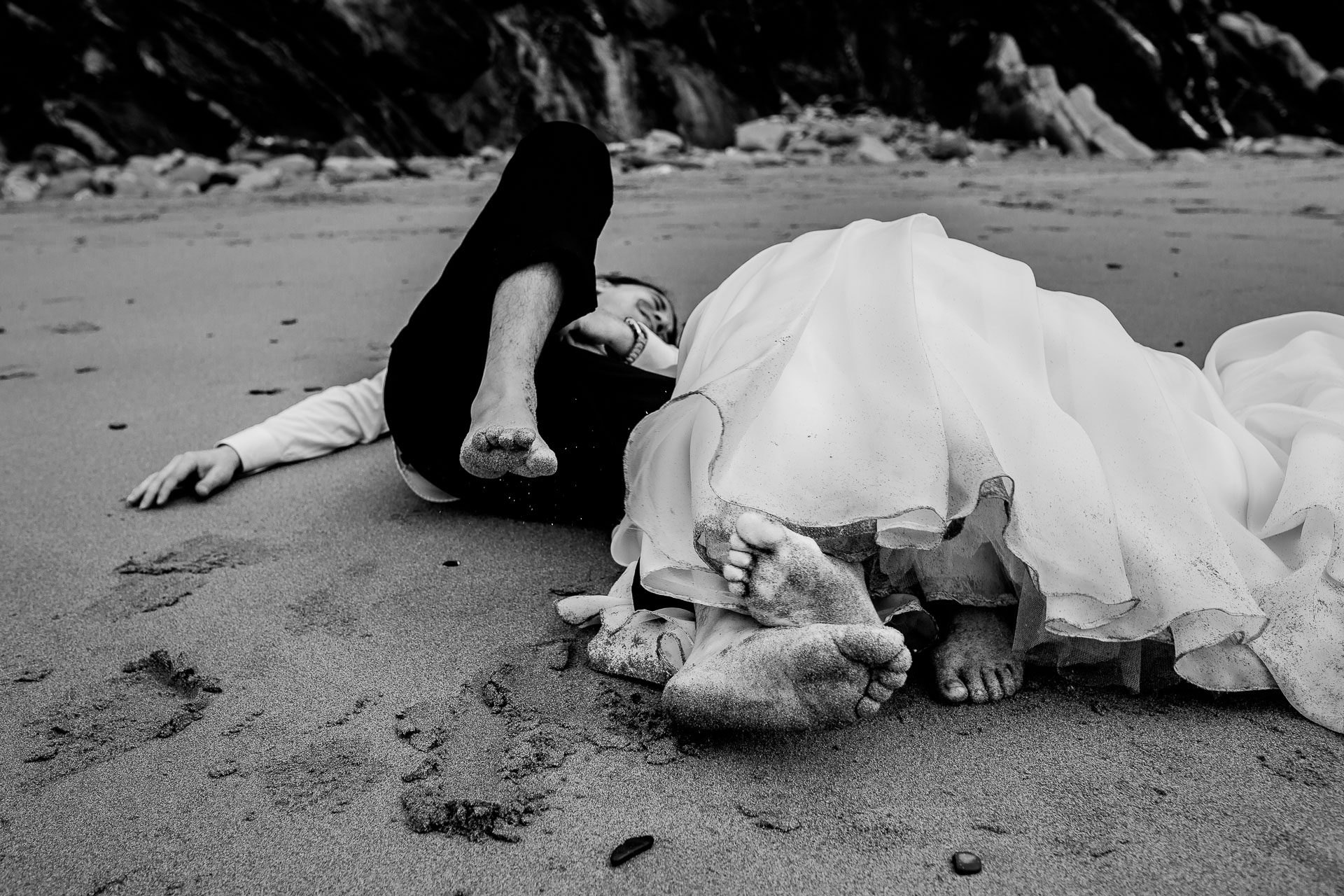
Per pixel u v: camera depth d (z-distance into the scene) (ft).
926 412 5.34
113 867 4.67
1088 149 51.03
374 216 30.07
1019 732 5.50
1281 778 5.11
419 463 8.23
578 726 5.57
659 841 4.72
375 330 15.47
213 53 47.34
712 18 56.70
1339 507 5.68
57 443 10.71
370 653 6.44
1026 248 19.85
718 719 5.09
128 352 14.57
